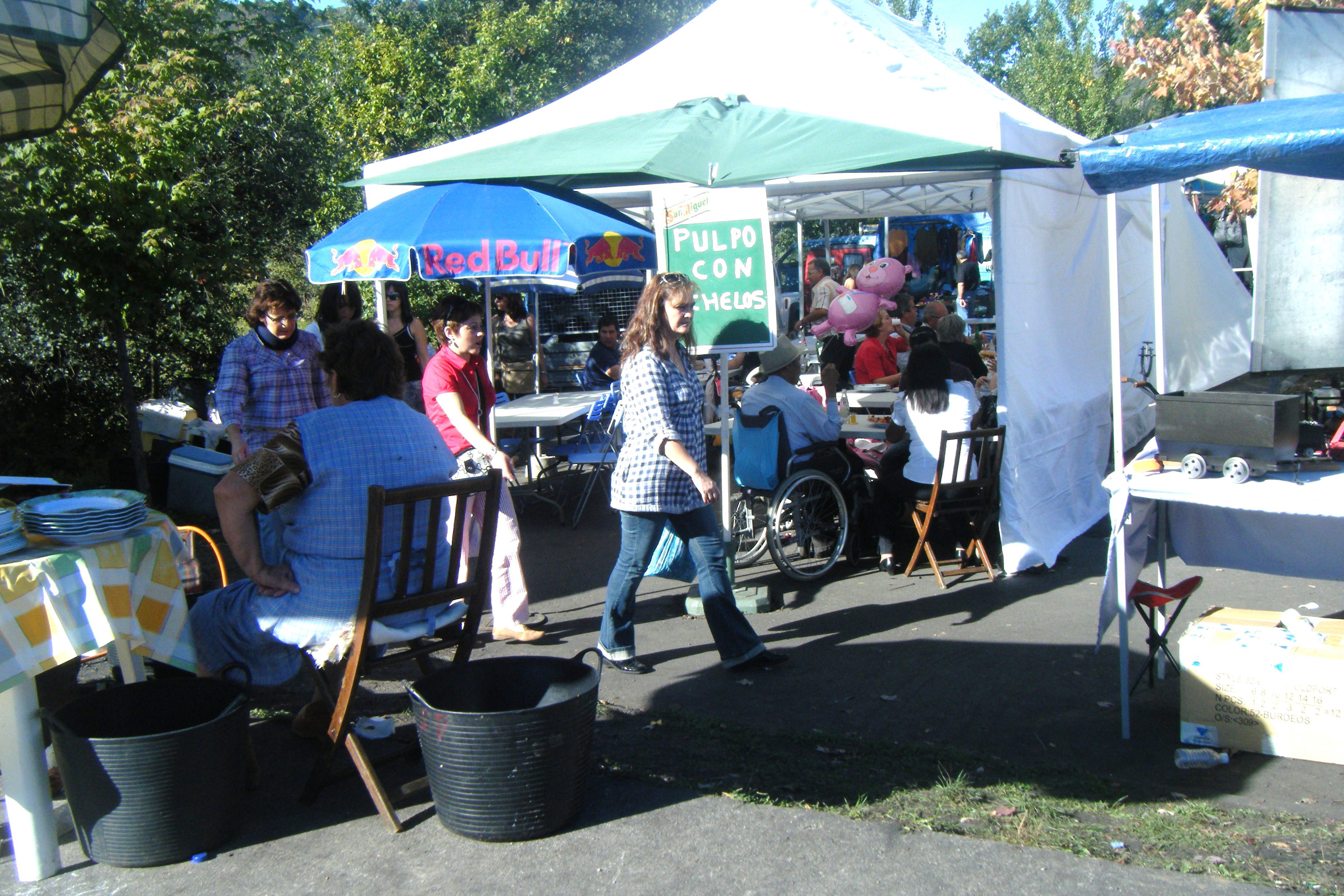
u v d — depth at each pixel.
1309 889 2.80
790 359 6.22
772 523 5.91
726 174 4.68
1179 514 4.59
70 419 9.53
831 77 5.86
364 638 3.26
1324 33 5.34
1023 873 2.93
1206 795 3.41
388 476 3.38
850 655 4.87
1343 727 3.57
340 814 3.37
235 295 10.73
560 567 6.58
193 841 3.08
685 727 4.02
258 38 11.61
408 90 15.91
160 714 3.26
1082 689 4.38
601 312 11.70
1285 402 3.59
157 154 8.02
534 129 6.29
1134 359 9.11
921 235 17.30
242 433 4.96
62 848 3.20
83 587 3.03
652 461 4.36
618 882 2.95
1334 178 4.55
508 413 7.45
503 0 23.12
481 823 3.13
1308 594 5.53
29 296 8.17
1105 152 3.66
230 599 3.52
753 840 3.15
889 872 2.96
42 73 3.81
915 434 6.04
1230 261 15.26
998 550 6.62
